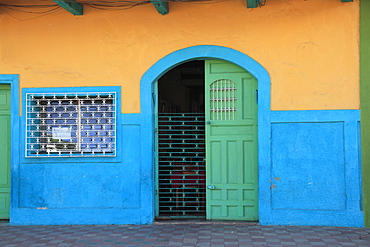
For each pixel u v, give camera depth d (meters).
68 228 6.18
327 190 6.02
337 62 6.01
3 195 6.68
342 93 5.99
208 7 6.23
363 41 5.95
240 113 6.34
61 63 6.46
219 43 6.21
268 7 6.13
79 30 6.44
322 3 6.04
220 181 6.40
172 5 6.30
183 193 6.55
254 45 6.15
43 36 6.49
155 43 6.33
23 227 6.29
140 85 6.35
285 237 5.48
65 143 6.47
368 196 5.93
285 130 6.10
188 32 6.27
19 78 6.50
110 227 6.20
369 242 5.23
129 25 6.37
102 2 6.38
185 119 6.60
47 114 6.52
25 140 6.46
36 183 6.45
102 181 6.39
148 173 6.32
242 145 6.35
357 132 5.96
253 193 6.32
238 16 6.18
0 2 6.48
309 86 6.05
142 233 5.80
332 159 6.01
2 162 6.68
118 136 6.37
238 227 6.05
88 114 6.50
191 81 8.57
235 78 6.34
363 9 5.96
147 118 6.33
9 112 6.67
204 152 6.56
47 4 6.47
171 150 6.57
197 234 5.71
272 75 6.11
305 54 6.07
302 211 6.07
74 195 6.41
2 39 6.53
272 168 6.12
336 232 5.69
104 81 6.39
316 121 6.03
